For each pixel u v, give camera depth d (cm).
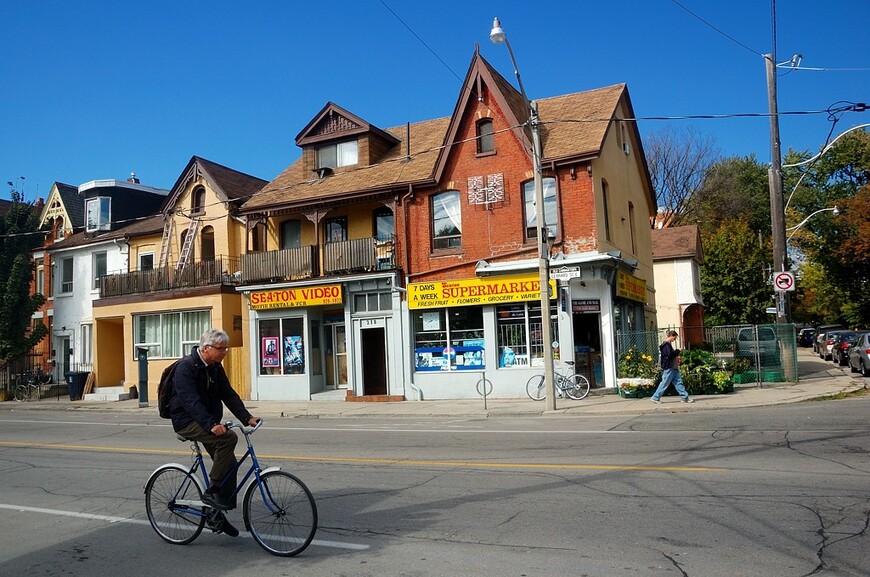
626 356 1967
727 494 748
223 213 2767
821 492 739
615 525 650
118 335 3095
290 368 2467
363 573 549
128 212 3488
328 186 2481
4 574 584
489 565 554
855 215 3809
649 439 1163
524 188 2169
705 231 5259
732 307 3725
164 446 1345
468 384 2178
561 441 1196
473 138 2233
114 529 718
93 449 1338
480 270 2139
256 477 622
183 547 646
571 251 2070
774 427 1222
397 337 2273
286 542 605
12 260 3153
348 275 2338
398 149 2616
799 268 5481
